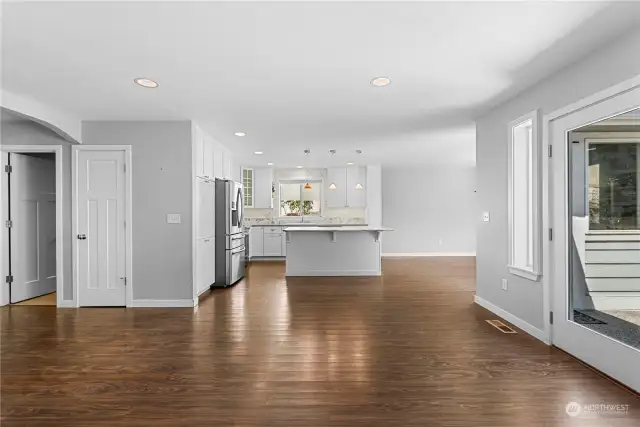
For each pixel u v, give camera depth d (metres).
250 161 8.27
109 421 2.05
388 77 3.15
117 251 4.62
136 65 2.86
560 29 2.30
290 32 2.35
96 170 4.61
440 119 4.57
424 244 9.80
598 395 2.30
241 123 4.74
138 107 4.01
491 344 3.22
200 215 4.98
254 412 2.14
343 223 9.42
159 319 4.05
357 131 5.24
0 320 4.03
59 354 3.03
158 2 2.00
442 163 8.72
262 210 9.61
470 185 9.80
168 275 4.63
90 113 4.25
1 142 4.64
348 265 6.98
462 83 3.29
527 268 3.59
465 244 9.80
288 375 2.62
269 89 3.44
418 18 2.18
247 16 2.15
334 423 2.02
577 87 2.79
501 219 3.99
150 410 2.17
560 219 3.01
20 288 4.89
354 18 2.18
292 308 4.53
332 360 2.89
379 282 6.23
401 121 4.67
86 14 2.11
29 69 2.92
